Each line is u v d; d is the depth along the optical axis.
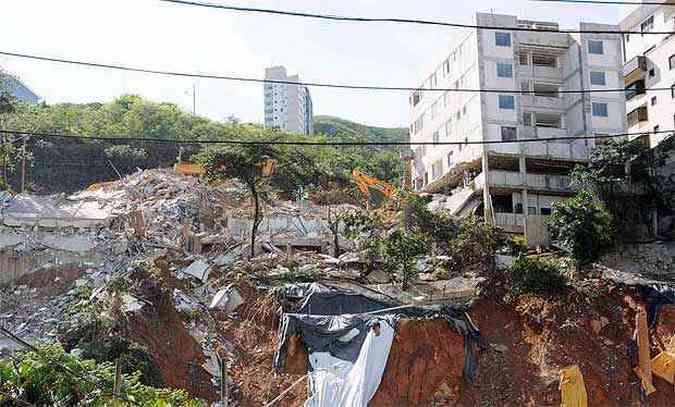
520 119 64.62
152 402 21.95
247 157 47.91
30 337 31.48
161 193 57.06
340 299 38.91
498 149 62.72
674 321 41.16
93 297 35.03
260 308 38.91
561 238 48.44
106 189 58.38
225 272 43.12
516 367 38.66
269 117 145.50
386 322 35.41
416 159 79.75
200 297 40.06
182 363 34.09
